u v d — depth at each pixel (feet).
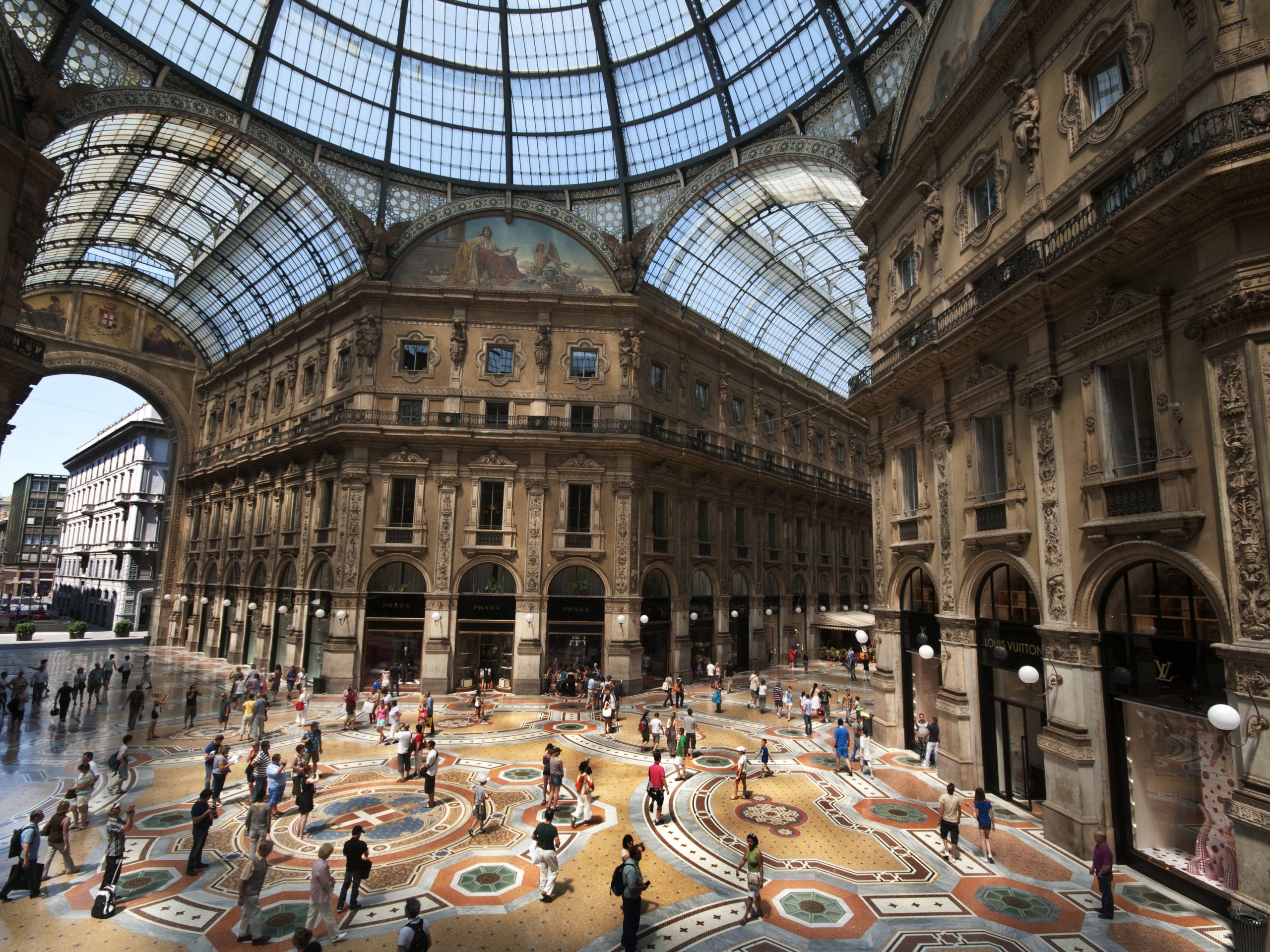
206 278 132.98
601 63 95.91
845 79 76.79
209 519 137.80
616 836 41.42
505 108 101.24
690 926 30.66
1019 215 46.60
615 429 96.17
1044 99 44.24
